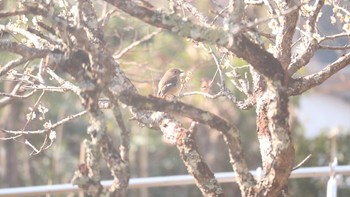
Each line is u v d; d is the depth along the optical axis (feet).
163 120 21.21
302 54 21.22
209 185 20.06
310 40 21.22
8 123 65.00
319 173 30.12
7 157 73.31
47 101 64.39
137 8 17.54
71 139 74.18
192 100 50.57
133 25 34.14
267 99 19.44
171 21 17.47
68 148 74.95
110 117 57.06
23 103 64.64
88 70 18.15
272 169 18.97
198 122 19.98
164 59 40.73
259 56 18.10
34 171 75.25
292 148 18.83
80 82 17.56
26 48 18.28
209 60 34.45
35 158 75.36
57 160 71.97
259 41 20.48
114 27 33.45
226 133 18.79
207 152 73.87
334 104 92.12
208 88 24.34
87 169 17.25
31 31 19.20
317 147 69.26
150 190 78.23
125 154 17.61
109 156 17.51
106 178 65.41
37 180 75.00
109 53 19.13
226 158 74.13
